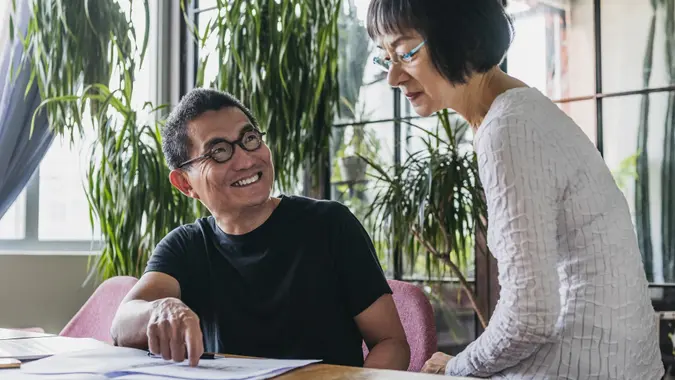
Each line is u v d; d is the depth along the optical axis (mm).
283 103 2703
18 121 3197
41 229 3543
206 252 1631
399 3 1189
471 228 2402
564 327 1120
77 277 3441
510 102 1132
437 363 1299
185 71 3791
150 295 1529
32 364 1112
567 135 1121
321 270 1549
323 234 1572
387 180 2600
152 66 3779
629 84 2520
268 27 2762
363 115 3127
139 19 3699
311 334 1530
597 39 2580
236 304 1567
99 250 3471
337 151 3188
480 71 1195
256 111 2717
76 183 3596
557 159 1090
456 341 2850
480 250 2637
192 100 1596
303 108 2771
